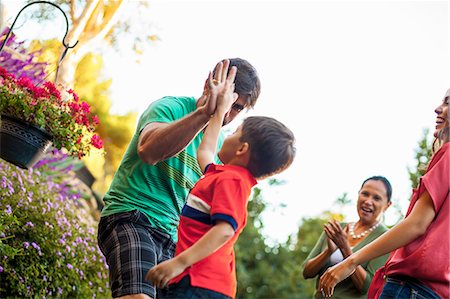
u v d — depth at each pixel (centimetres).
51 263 443
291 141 238
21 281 411
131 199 285
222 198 220
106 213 287
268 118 240
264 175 236
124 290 267
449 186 253
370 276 358
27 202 455
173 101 300
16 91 337
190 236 228
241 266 874
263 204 931
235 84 280
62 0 591
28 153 336
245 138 234
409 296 249
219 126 256
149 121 286
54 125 340
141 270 270
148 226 283
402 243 250
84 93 970
